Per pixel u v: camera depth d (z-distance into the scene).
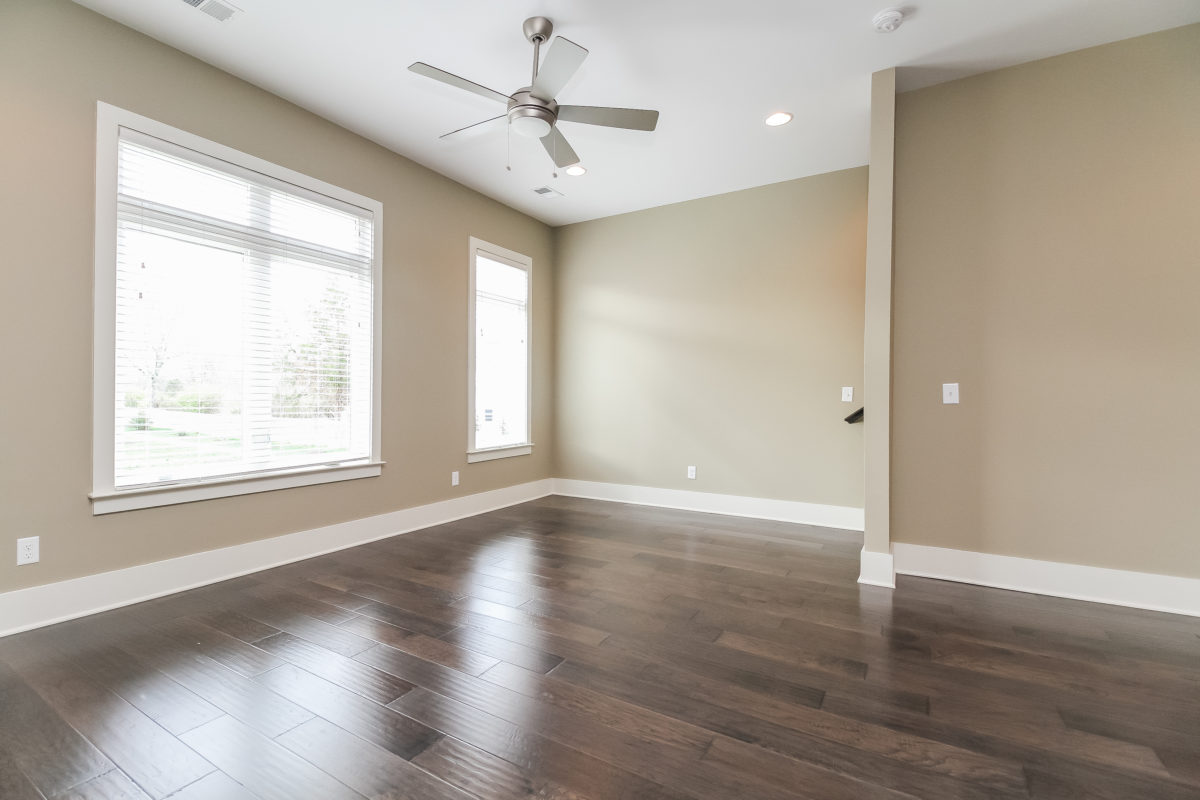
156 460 2.63
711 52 2.66
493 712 1.67
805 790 1.34
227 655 2.03
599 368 5.14
